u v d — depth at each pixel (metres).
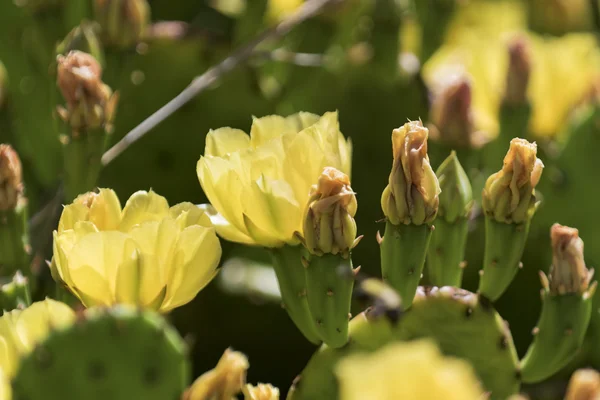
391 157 1.15
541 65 1.17
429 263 0.92
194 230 0.85
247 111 1.15
